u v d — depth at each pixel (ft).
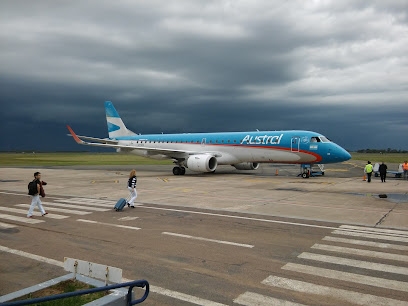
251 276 21.21
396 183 80.07
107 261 24.21
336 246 27.66
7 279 20.98
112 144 125.59
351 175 107.45
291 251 26.37
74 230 33.63
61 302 15.24
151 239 30.04
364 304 17.31
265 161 98.17
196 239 29.94
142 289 19.27
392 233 31.94
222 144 103.91
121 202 44.14
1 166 170.09
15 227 35.09
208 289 19.27
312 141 88.69
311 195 58.59
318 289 19.19
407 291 18.92
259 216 40.27
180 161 109.50
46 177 100.07
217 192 63.16
